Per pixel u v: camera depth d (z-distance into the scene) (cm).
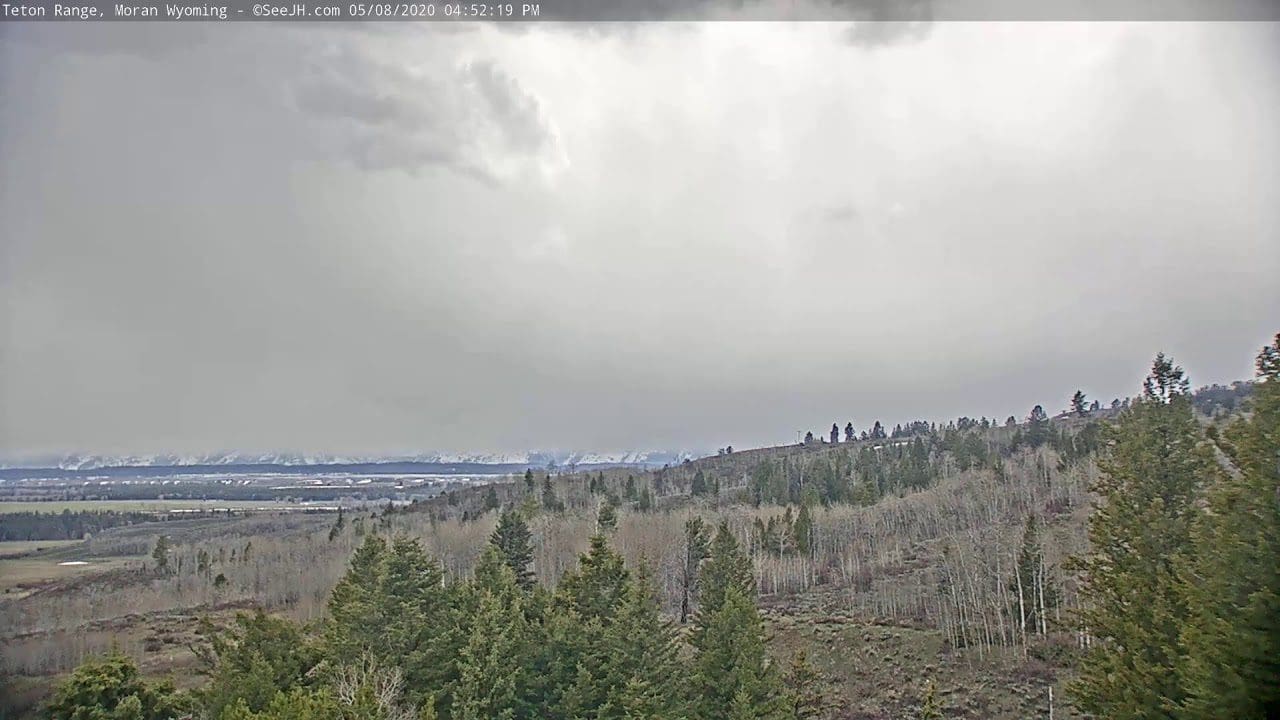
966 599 5641
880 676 4731
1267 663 1666
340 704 2020
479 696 2803
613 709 2894
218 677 2447
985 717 4103
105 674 2214
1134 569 2419
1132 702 2239
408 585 3256
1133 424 2575
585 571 3356
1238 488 1798
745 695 3059
